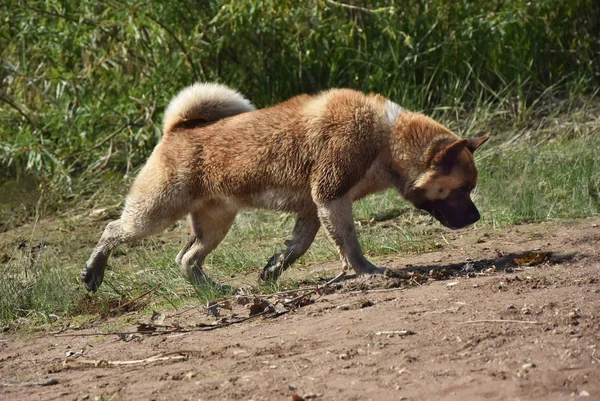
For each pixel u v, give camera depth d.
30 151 22.08
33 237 19.81
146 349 11.40
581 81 23.58
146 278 15.41
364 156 13.39
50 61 23.45
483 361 9.29
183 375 9.98
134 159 23.17
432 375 9.05
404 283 12.88
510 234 16.09
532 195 17.80
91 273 14.77
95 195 21.94
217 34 22.83
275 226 18.41
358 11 23.73
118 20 22.17
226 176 13.87
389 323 10.79
